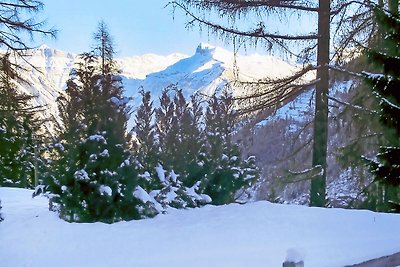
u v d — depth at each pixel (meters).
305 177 12.52
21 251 5.86
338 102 12.47
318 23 12.91
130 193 7.66
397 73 10.50
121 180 7.67
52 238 6.43
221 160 9.39
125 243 6.21
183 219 7.66
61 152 7.79
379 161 11.13
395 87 10.49
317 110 12.80
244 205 8.72
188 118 9.22
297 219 7.60
